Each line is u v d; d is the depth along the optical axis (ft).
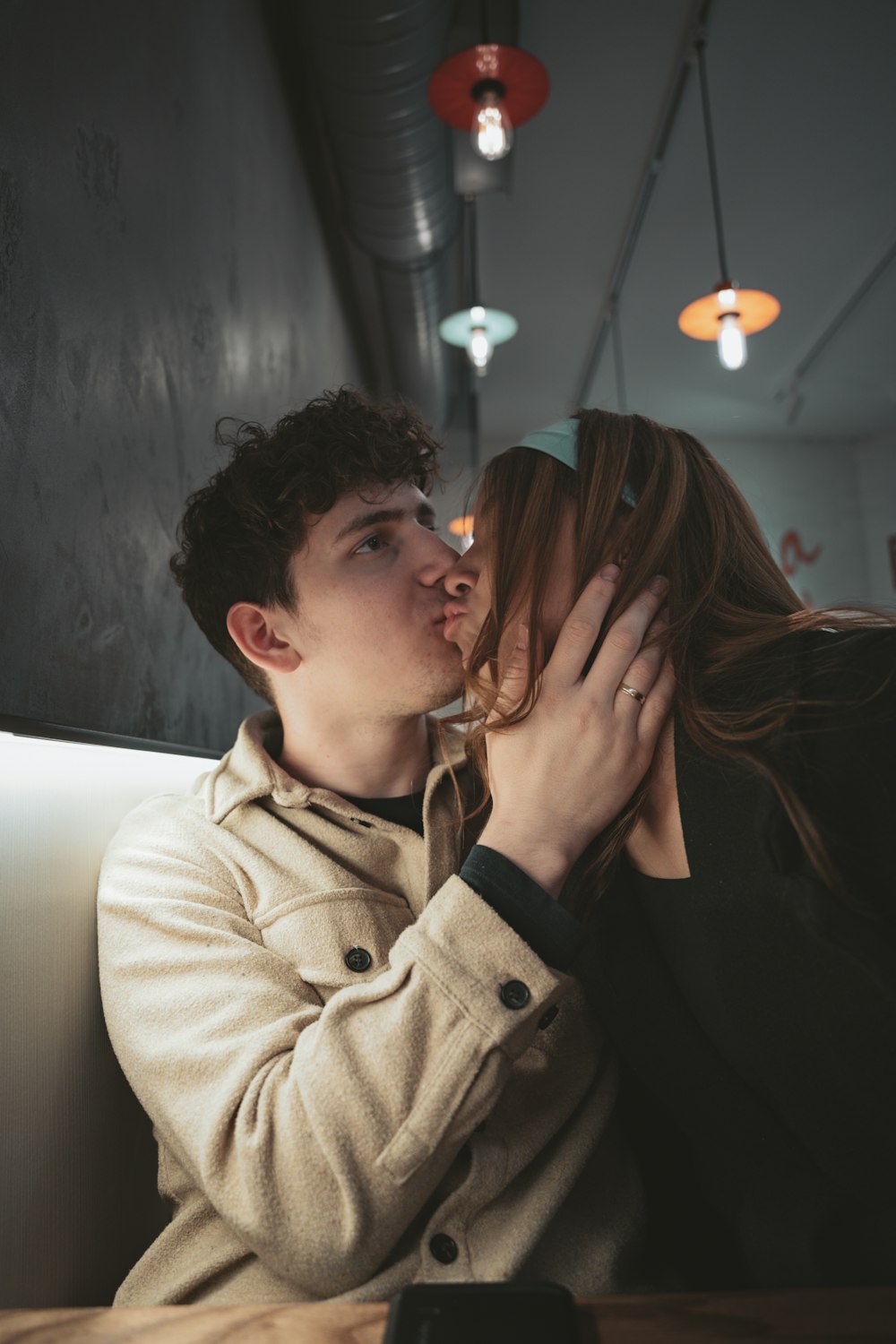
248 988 3.09
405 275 15.52
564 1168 3.07
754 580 3.07
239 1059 2.84
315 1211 2.50
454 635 3.34
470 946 2.64
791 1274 2.70
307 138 12.91
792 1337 1.77
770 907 2.45
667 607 2.96
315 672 4.03
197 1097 2.86
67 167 4.20
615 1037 3.10
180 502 5.98
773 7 12.45
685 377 24.36
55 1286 3.01
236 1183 2.64
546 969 2.62
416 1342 1.59
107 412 4.62
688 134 14.90
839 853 2.34
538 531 2.99
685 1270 3.26
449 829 3.88
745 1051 2.68
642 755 2.80
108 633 4.53
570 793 2.79
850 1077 2.43
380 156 12.05
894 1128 2.44
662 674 2.84
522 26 12.79
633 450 3.09
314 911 3.40
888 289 19.86
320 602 3.96
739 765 2.56
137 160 5.32
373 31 9.61
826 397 25.82
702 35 12.86
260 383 9.07
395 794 4.15
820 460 28.71
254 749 3.95
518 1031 2.59
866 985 2.27
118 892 3.50
